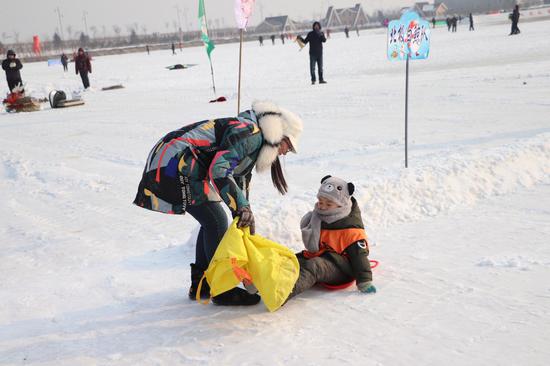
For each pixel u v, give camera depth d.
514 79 15.01
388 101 13.74
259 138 3.62
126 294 4.20
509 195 5.95
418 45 6.27
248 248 3.58
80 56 26.58
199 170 3.63
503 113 10.51
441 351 3.11
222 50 61.50
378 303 3.75
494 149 6.71
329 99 15.24
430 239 4.90
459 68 20.27
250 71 29.39
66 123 15.96
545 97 11.72
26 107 20.73
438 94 13.88
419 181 5.77
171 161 3.60
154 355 3.30
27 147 12.40
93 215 6.91
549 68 16.62
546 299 3.63
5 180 9.38
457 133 9.23
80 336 3.60
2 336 3.66
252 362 3.13
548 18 71.12
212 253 3.76
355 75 22.05
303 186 7.15
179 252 5.07
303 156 8.86
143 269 4.71
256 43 85.25
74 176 9.04
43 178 9.18
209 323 3.65
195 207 3.76
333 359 3.10
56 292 4.34
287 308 3.79
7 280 4.81
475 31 51.66
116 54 80.81
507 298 3.68
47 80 34.19
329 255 3.99
